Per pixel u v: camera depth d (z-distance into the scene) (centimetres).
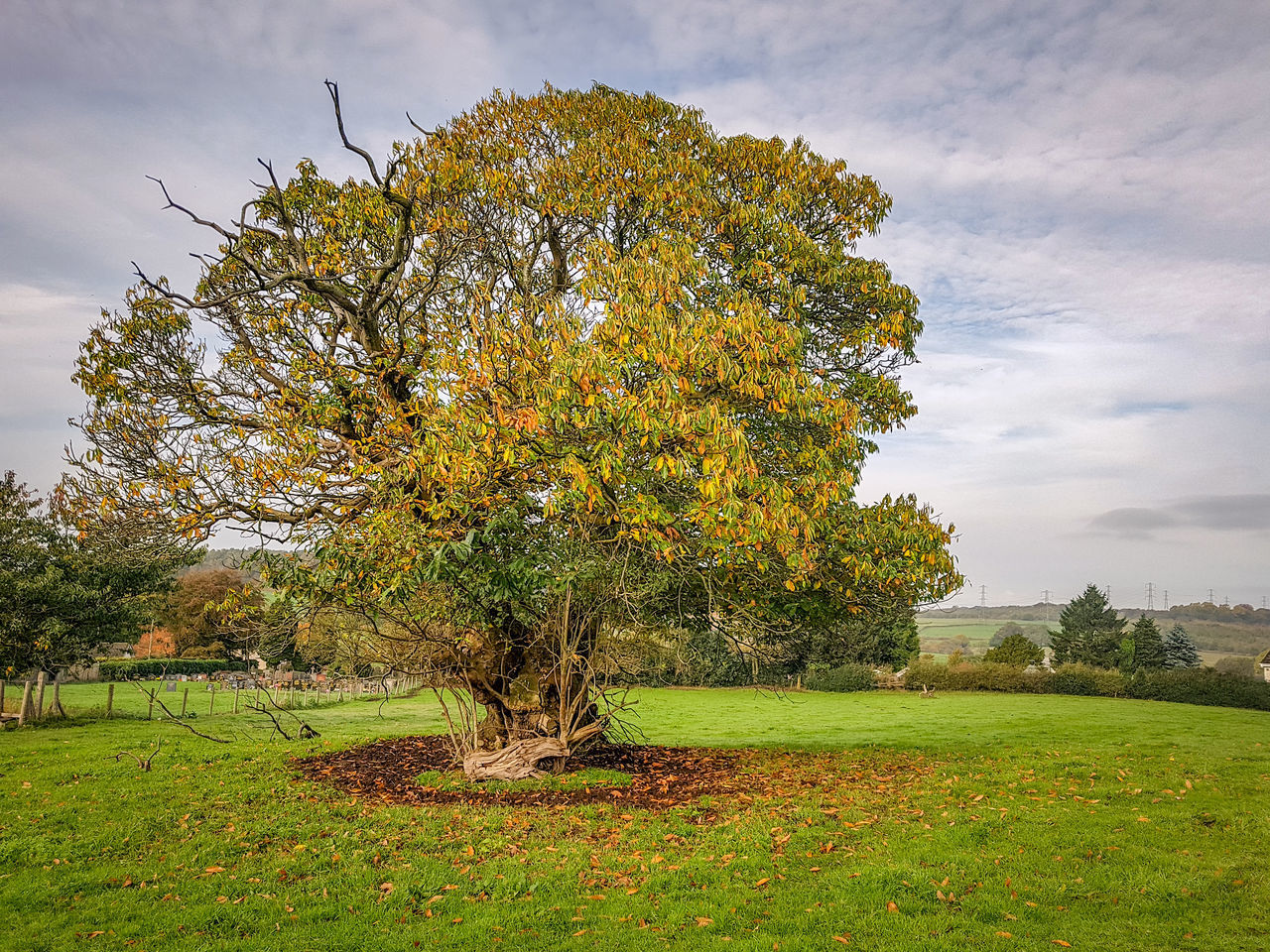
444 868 888
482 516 1182
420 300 1561
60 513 1455
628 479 1137
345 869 886
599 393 1047
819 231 1631
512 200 1503
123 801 1206
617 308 1134
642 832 1027
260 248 1597
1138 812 1098
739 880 844
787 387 1130
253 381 1522
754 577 1280
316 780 1397
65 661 2483
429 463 1147
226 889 821
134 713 2692
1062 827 1021
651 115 1580
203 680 4481
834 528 1257
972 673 4478
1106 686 4081
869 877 834
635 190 1450
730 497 1004
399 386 1448
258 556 1320
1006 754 1717
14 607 2256
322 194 1602
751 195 1527
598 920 745
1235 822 1038
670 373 1069
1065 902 774
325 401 1358
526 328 1180
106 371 1420
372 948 686
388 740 1905
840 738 2294
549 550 1202
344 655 1573
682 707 3497
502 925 730
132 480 1388
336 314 1516
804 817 1084
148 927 724
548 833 1030
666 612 1548
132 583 2511
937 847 938
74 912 758
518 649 1517
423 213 1488
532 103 1569
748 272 1384
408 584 1130
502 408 1141
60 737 2064
